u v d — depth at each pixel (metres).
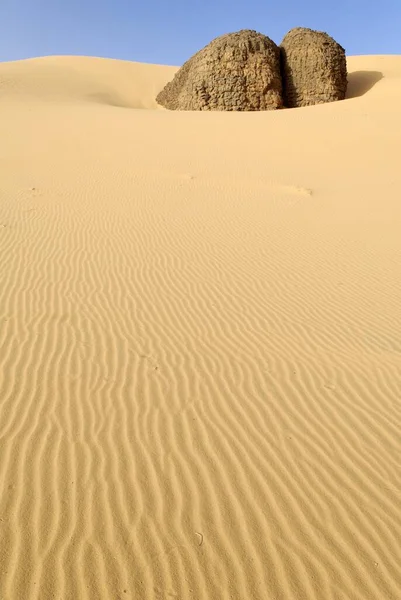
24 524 3.74
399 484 4.31
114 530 3.73
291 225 12.16
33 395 5.36
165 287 8.55
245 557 3.57
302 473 4.41
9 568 3.39
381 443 4.84
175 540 3.67
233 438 4.84
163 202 13.87
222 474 4.36
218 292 8.44
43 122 24.66
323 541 3.73
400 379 5.99
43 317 7.19
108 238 10.91
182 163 18.23
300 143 20.80
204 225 12.06
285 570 3.49
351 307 8.01
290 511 3.99
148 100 49.53
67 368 5.92
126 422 5.00
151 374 5.91
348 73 48.03
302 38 40.34
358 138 20.61
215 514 3.92
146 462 4.45
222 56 38.94
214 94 39.50
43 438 4.69
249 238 11.24
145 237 11.08
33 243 10.30
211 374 5.98
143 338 6.79
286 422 5.12
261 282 8.93
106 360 6.16
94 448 4.59
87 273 8.96
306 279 9.11
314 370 6.16
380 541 3.74
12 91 38.41
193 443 4.74
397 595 3.34
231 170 17.47
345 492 4.20
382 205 13.55
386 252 10.45
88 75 52.09
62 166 17.23
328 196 14.59
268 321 7.46
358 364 6.32
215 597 3.29
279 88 40.06
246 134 22.73
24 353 6.19
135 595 3.26
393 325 7.41
